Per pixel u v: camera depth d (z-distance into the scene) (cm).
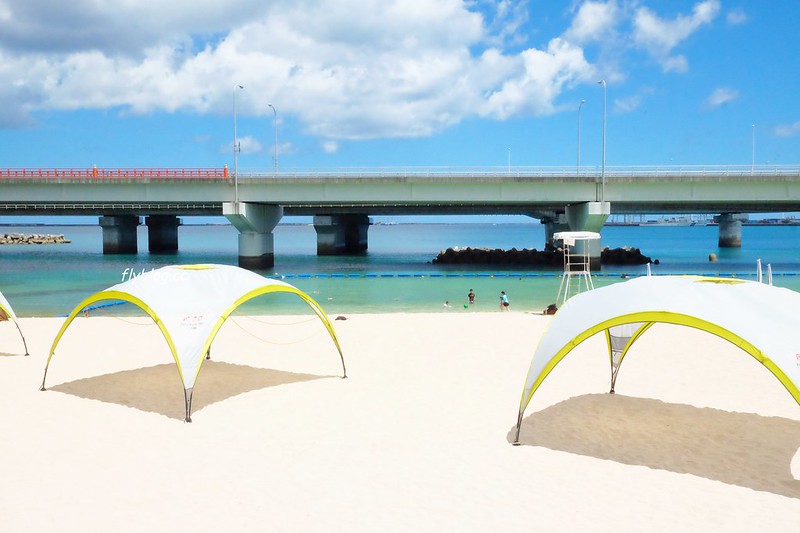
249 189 5028
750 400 1275
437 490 836
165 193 4997
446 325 2264
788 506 788
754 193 4725
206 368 1575
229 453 975
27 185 4925
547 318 2428
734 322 870
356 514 766
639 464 930
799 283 4172
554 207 6694
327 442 1026
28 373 1529
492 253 6688
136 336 2080
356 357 1709
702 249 9988
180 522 745
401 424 1120
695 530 724
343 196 4994
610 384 1405
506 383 1420
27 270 5497
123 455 966
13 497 816
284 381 1437
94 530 727
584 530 723
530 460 945
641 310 931
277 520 750
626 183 4872
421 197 4956
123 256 7800
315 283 4288
